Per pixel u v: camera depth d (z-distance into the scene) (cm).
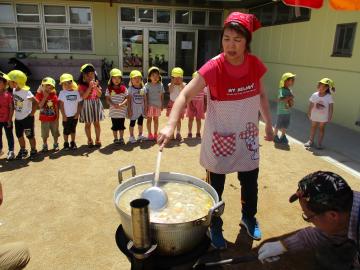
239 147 257
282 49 973
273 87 1037
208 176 270
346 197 153
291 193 389
